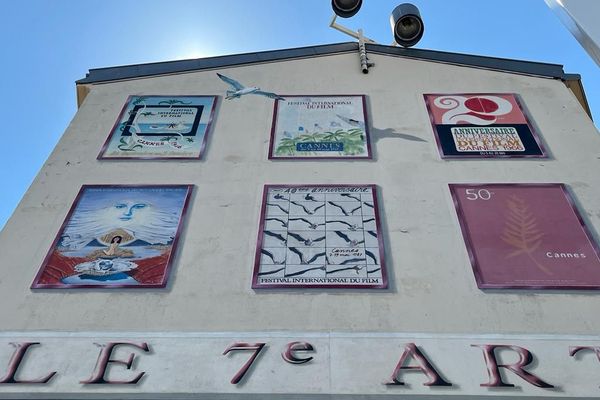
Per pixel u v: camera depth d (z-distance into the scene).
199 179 8.25
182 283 6.83
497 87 10.11
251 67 10.65
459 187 8.09
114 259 7.09
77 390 5.69
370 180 8.21
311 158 8.60
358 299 6.63
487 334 6.24
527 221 7.55
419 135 9.05
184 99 9.80
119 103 9.72
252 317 6.46
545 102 9.73
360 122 9.31
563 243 7.23
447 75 10.46
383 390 5.67
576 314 6.45
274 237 7.36
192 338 6.20
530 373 5.80
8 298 6.67
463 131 9.11
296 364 5.90
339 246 7.24
